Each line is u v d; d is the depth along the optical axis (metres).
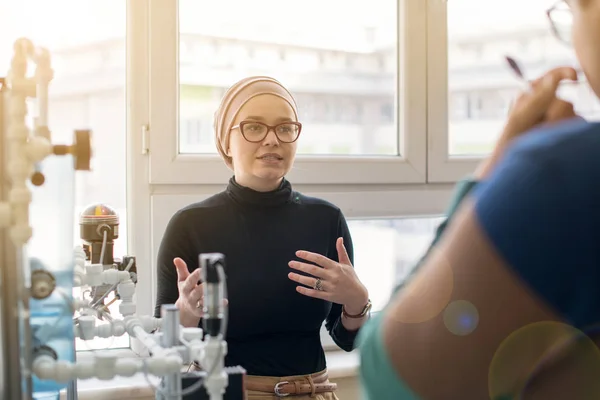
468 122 2.06
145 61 1.67
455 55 2.03
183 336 0.87
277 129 1.44
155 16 1.66
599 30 0.48
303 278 1.34
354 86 1.93
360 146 1.95
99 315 1.08
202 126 1.75
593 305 0.44
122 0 1.68
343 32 1.91
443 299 0.48
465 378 0.47
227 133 1.50
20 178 0.74
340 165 1.86
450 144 2.05
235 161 1.49
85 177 1.67
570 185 0.44
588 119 0.51
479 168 0.58
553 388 0.46
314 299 1.45
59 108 1.63
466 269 0.47
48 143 0.75
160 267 1.44
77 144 0.79
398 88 1.96
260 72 1.82
